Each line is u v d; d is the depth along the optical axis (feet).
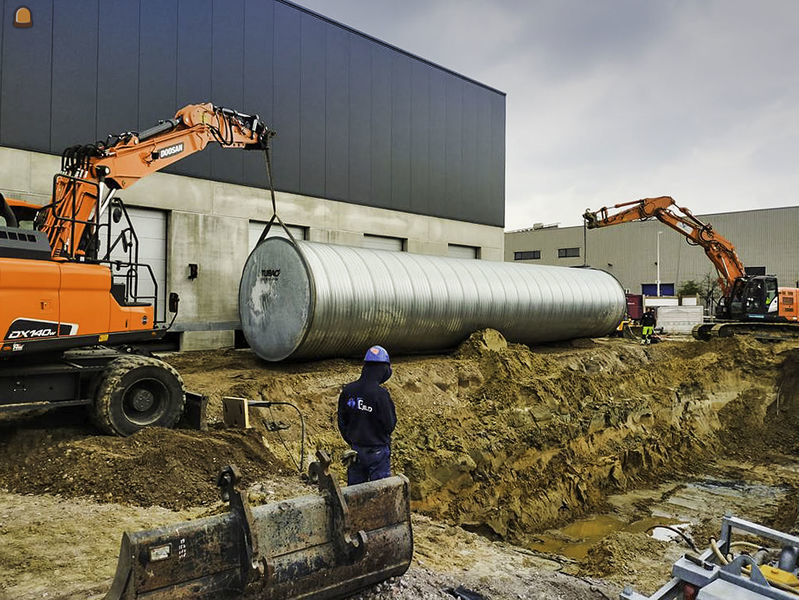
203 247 54.65
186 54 53.62
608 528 36.52
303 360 44.09
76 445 25.17
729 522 13.46
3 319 23.99
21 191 44.52
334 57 65.62
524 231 226.38
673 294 194.29
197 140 37.45
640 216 81.35
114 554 17.90
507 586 18.76
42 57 45.68
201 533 12.49
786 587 11.02
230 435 28.55
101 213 30.53
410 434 36.40
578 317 61.26
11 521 20.03
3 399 25.39
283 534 13.70
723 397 60.34
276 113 60.18
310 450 32.22
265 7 59.31
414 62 74.28
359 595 15.60
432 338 49.08
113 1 49.34
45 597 15.29
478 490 35.65
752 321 77.10
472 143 82.07
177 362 46.42
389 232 71.15
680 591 12.14
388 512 15.70
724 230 184.34
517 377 47.01
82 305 26.61
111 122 49.19
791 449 55.36
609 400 49.39
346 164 66.64
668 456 49.19
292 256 41.27
